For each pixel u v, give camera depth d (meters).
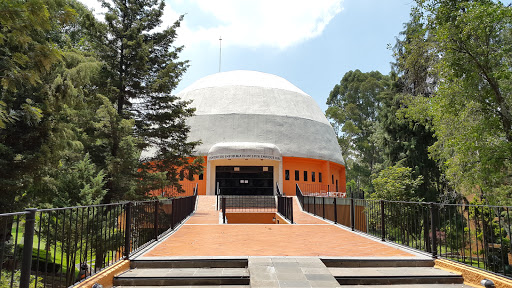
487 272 5.73
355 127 47.56
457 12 13.11
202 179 29.09
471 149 14.42
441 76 14.48
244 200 23.97
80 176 12.77
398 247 8.29
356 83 51.94
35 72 8.05
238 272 6.25
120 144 16.56
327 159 31.94
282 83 36.16
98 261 9.02
